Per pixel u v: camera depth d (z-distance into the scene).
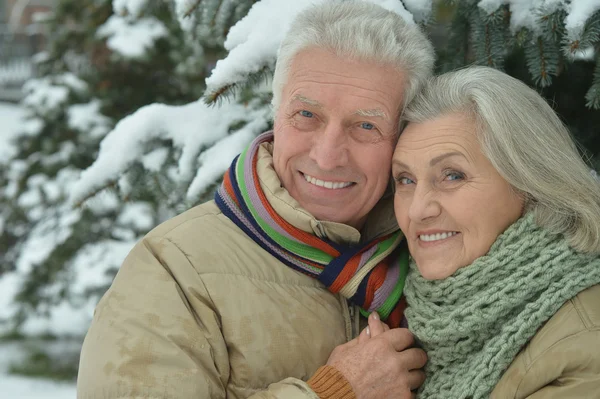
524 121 1.57
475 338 1.59
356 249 1.77
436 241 1.63
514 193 1.59
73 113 4.84
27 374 5.88
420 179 1.62
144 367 1.48
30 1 17.50
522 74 2.29
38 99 4.98
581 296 1.49
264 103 2.42
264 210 1.70
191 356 1.53
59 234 4.88
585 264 1.53
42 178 5.00
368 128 1.71
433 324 1.61
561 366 1.42
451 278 1.60
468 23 2.08
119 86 4.77
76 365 6.07
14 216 5.21
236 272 1.65
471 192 1.57
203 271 1.62
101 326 1.55
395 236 1.84
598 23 1.75
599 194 1.58
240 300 1.62
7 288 5.53
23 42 17.28
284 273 1.70
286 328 1.64
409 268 1.83
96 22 4.66
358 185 1.75
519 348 1.51
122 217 4.60
